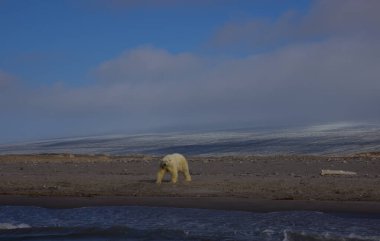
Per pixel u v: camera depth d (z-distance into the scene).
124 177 29.25
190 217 18.48
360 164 34.38
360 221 16.98
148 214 19.25
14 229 17.62
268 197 21.52
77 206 21.41
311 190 22.52
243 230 16.33
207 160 42.06
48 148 148.25
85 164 39.47
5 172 34.59
